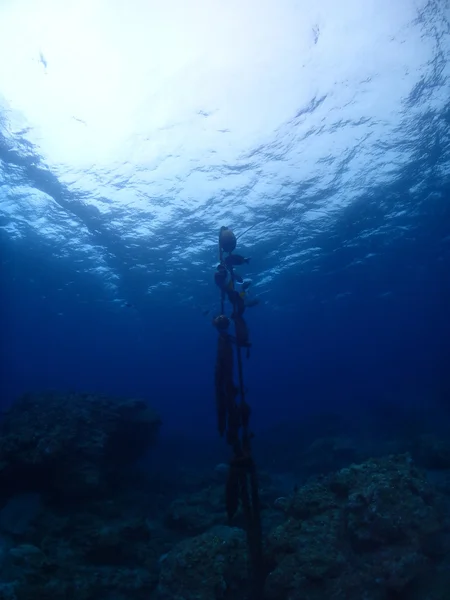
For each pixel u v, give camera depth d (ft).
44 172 49.78
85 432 34.27
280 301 112.47
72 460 31.99
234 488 17.81
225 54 37.70
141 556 25.61
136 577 22.85
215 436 110.01
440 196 65.92
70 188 53.06
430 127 48.57
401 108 45.14
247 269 81.61
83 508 31.04
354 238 76.23
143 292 93.04
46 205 56.95
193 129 45.37
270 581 17.69
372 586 16.79
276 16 34.65
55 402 36.88
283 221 65.46
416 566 17.06
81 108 41.55
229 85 40.75
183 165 50.52
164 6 32.86
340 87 41.88
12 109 40.70
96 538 25.29
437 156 54.54
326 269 91.25
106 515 30.89
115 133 44.88
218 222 62.64
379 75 40.78
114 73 38.42
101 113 42.34
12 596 19.77
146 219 61.16
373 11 34.45
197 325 128.36
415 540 17.88
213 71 39.22
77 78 38.42
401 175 57.57
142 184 53.11
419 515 18.63
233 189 55.83
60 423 33.65
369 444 58.85
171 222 62.23
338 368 310.86
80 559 24.20
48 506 30.53
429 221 74.38
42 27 33.42
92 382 279.08
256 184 55.36
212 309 104.01
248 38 36.37
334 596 16.46
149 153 48.03
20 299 94.68
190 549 20.53
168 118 43.70
